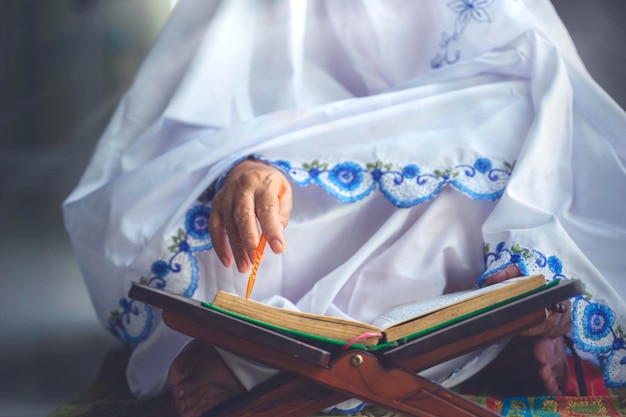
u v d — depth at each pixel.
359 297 1.89
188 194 1.92
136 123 2.29
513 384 1.90
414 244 1.89
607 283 1.77
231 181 1.78
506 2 2.16
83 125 6.55
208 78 2.18
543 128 1.95
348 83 2.39
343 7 2.30
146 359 1.97
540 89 2.03
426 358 1.38
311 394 1.42
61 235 4.05
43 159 5.91
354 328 1.37
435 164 1.93
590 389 1.90
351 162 1.95
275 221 1.61
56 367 2.36
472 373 1.77
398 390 1.36
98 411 1.89
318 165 1.94
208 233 1.90
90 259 2.07
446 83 2.08
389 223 1.91
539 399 1.78
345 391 1.37
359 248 1.97
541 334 1.72
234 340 1.40
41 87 6.67
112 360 2.31
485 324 1.33
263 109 2.18
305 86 2.27
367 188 1.93
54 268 3.48
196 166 1.99
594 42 4.68
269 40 2.22
